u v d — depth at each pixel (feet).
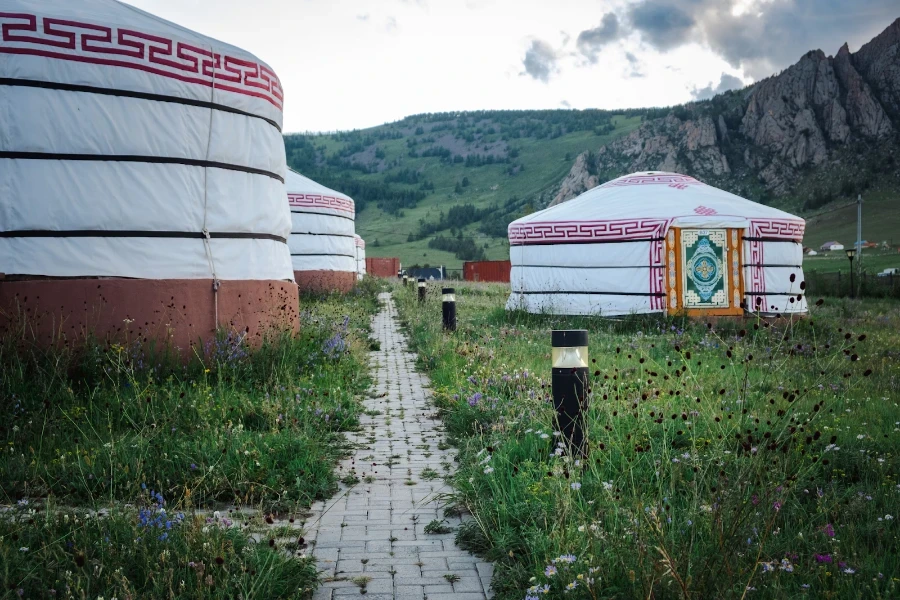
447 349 33.12
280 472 15.20
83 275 23.00
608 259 45.06
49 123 22.53
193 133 25.07
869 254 284.61
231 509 13.74
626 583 9.38
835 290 94.43
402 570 11.24
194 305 24.90
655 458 14.32
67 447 16.30
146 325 23.84
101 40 23.20
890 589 9.41
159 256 24.34
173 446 15.75
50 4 23.34
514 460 15.44
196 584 9.48
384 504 14.46
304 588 10.27
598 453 14.51
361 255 106.42
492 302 67.05
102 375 21.26
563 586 9.53
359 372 28.50
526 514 12.32
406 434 20.30
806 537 10.99
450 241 476.54
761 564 9.41
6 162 22.11
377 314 60.54
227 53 26.09
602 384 19.04
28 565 9.50
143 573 9.73
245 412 19.26
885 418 19.08
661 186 49.19
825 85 572.51
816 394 20.53
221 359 23.90
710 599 8.82
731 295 44.47
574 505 11.53
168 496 14.06
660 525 9.64
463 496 14.24
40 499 13.74
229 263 26.22
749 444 11.53
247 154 26.91
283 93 29.66
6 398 18.42
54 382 20.27
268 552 10.41
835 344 32.83
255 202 27.27
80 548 10.21
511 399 20.77
